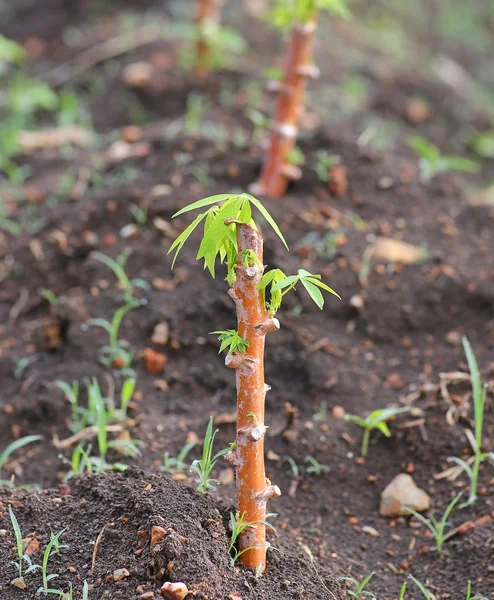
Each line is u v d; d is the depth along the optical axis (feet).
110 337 4.75
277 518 4.23
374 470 4.37
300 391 4.62
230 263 3.66
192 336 4.76
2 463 4.35
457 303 4.82
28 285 5.11
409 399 4.52
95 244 5.10
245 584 3.76
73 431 4.48
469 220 5.21
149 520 3.81
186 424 4.47
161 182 5.32
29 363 4.76
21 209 5.48
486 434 4.39
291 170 5.16
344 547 4.17
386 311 4.80
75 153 6.02
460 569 4.06
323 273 4.87
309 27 4.87
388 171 5.40
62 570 3.80
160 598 3.69
